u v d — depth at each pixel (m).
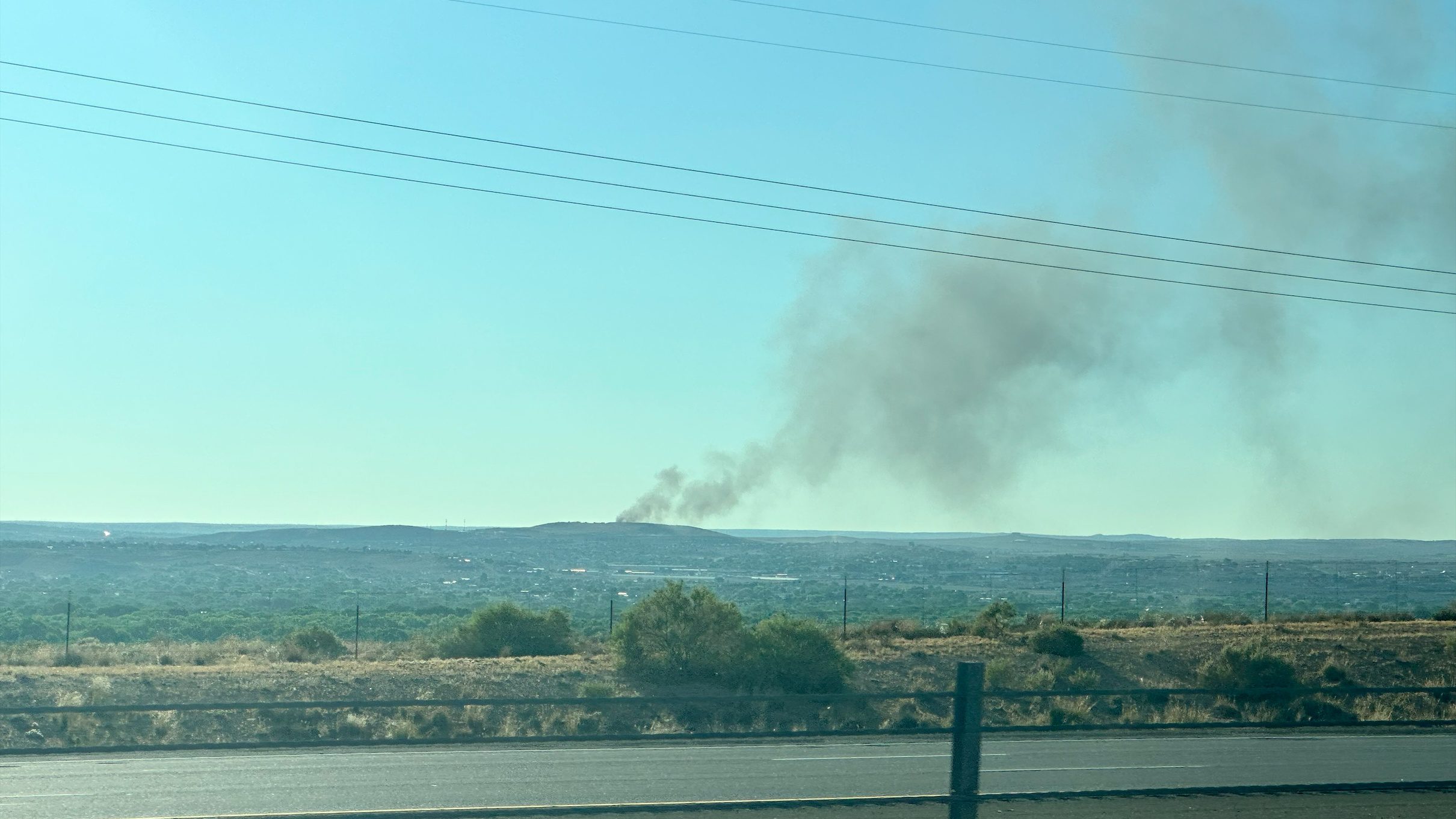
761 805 13.03
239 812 14.95
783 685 38.81
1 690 31.83
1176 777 18.56
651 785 17.12
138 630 80.88
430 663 41.03
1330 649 43.41
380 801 15.59
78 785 17.36
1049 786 17.53
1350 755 21.98
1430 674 40.12
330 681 34.78
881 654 43.72
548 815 11.78
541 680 37.16
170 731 28.69
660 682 38.62
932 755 21.44
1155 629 51.31
